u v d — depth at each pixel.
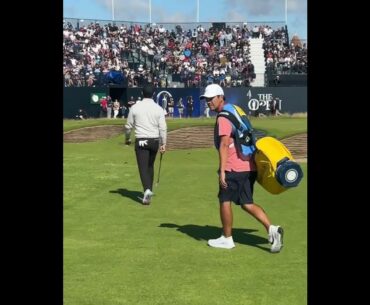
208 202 10.07
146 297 5.04
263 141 6.54
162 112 9.83
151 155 9.87
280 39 45.72
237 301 4.94
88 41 42.59
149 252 6.56
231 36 46.12
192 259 6.27
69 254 6.45
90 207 9.50
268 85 36.84
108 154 21.22
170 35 46.50
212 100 6.53
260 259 6.27
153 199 10.38
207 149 24.53
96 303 4.88
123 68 39.16
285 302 4.89
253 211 6.60
